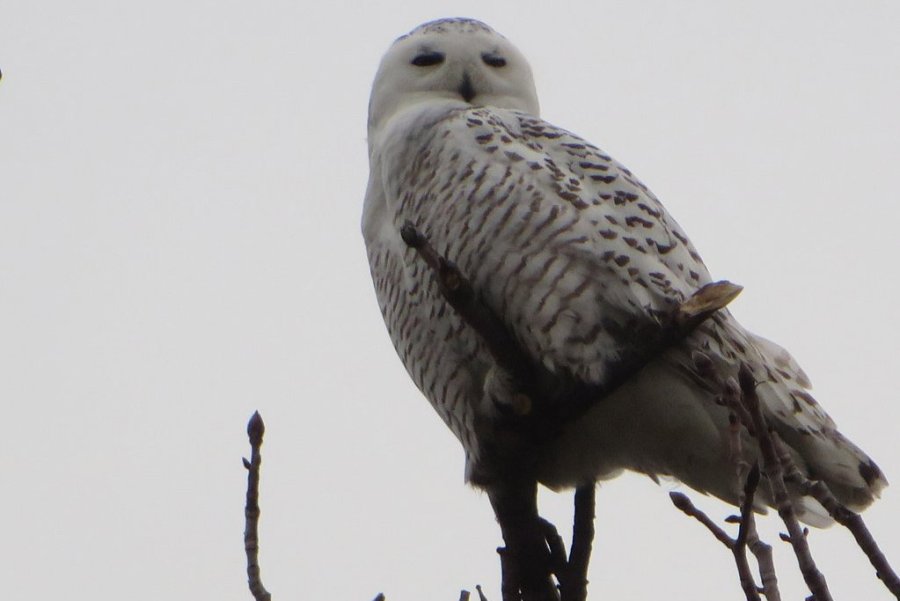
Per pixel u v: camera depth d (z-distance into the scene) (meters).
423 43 12.86
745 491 7.13
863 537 6.61
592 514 9.60
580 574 9.45
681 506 7.34
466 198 10.60
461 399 10.95
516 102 12.91
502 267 10.45
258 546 7.18
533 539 9.77
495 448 10.09
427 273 10.77
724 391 7.79
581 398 10.06
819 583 6.52
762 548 7.29
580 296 10.28
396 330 11.44
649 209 10.73
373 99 13.10
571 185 10.54
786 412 10.17
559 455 10.81
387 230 11.41
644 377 10.23
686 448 10.42
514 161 10.63
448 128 10.92
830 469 10.23
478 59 12.78
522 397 9.80
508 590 9.62
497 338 9.54
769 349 10.87
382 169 11.30
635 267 10.32
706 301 9.65
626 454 10.69
